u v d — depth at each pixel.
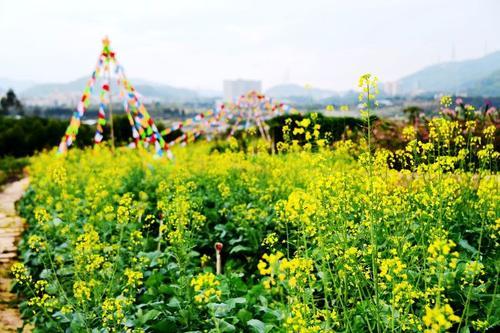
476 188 6.79
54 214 9.52
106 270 6.09
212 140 24.42
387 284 4.45
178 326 5.17
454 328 4.71
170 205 6.94
